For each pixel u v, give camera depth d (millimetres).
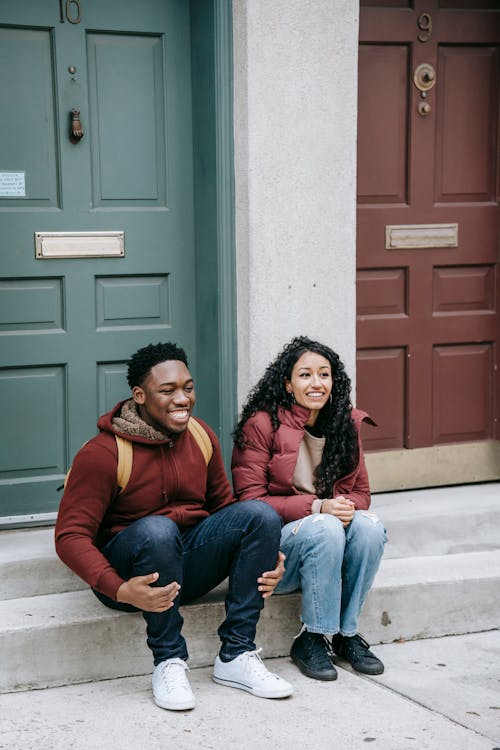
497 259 4457
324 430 3492
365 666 3354
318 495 3504
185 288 4012
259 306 3801
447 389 4441
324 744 2832
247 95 3691
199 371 4039
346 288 3912
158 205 3955
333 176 3846
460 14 4273
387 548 3979
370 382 4324
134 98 3869
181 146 3951
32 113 3748
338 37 3789
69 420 3889
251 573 3182
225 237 3801
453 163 4352
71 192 3814
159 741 2844
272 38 3697
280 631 3496
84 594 3498
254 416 3504
